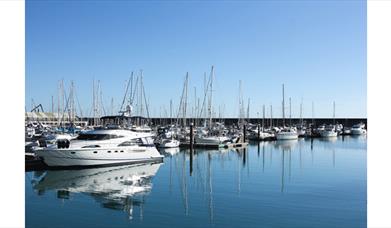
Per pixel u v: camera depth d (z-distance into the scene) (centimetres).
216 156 4488
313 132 9194
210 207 1820
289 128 8838
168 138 5469
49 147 3009
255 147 5947
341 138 8794
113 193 2167
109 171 2994
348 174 3000
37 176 2725
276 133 7819
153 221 1577
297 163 3800
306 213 1708
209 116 6444
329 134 8931
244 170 3241
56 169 2911
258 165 3619
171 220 1593
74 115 7056
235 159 4169
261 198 2031
